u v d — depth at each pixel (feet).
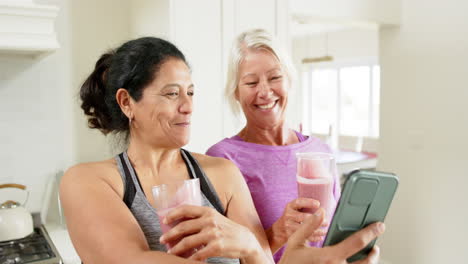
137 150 2.77
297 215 2.68
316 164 2.63
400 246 10.84
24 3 5.50
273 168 3.92
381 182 1.90
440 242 9.89
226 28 7.66
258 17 8.06
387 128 11.12
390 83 11.00
